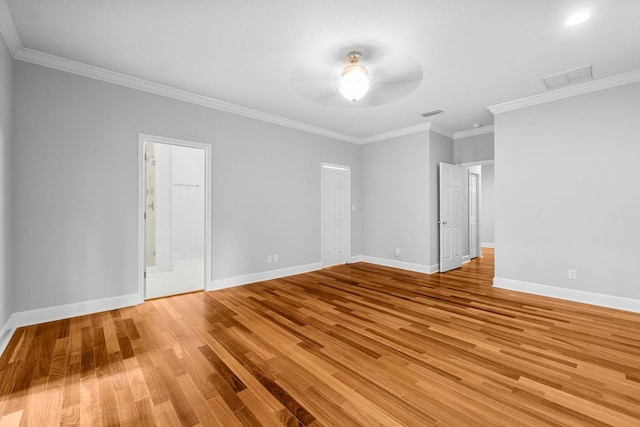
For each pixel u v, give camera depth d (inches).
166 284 174.4
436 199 201.3
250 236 170.7
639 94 120.7
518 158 152.9
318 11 84.7
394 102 155.2
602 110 128.9
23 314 105.9
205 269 153.6
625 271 124.3
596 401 65.2
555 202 141.9
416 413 61.6
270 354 86.5
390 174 217.3
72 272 116.0
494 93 142.9
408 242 206.7
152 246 233.6
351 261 231.8
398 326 107.1
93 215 120.5
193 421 59.3
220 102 154.6
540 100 144.6
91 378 74.2
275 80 130.6
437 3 80.7
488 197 320.5
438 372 77.0
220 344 92.9
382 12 84.9
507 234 157.1
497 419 59.6
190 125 147.0
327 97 149.3
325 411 62.2
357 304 132.2
